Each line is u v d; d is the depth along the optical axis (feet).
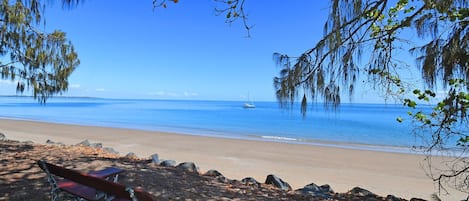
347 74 11.46
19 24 19.54
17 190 12.42
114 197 8.31
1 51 20.03
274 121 92.94
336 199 16.40
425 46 11.10
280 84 12.28
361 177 26.13
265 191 16.81
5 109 152.35
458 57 9.96
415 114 12.21
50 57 21.93
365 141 50.96
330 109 11.77
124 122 81.41
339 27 10.94
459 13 9.47
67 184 10.18
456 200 19.93
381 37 11.77
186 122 86.48
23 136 45.39
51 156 19.76
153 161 22.13
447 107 10.60
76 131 53.57
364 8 10.70
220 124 81.30
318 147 41.45
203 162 30.12
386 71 12.08
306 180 24.73
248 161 31.14
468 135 10.83
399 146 44.98
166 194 13.75
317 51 11.67
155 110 165.07
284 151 37.58
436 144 11.96
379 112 151.43
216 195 14.62
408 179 25.53
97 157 21.09
